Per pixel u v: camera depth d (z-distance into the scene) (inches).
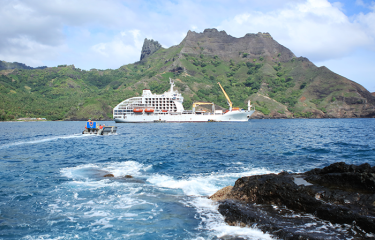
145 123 5871.1
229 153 1322.6
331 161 1082.1
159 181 760.3
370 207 451.2
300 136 2349.9
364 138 2118.6
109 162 1087.6
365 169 575.2
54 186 708.0
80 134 2773.1
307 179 613.0
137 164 1039.0
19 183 741.3
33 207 553.9
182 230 446.0
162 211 527.2
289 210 498.9
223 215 500.7
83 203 577.0
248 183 591.5
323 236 391.9
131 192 650.8
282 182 560.1
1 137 2423.7
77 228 458.6
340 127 3998.5
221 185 710.5
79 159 1167.6
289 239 392.5
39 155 1289.4
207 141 1932.8
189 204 563.8
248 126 4343.0
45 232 444.5
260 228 435.2
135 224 471.5
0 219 493.7
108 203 575.2
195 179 780.0
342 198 488.7
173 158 1178.0
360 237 389.7
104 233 440.5
